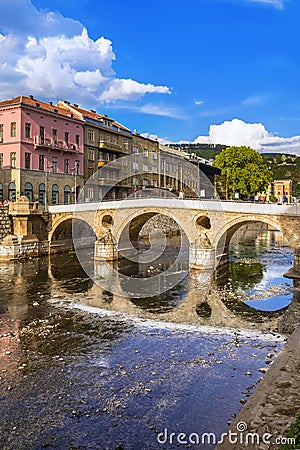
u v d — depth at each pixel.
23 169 49.16
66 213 46.03
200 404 12.69
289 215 33.69
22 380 14.54
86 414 12.28
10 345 18.03
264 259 44.44
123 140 68.81
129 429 11.48
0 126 50.75
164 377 14.68
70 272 36.22
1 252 40.88
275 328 20.30
